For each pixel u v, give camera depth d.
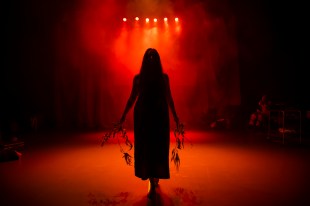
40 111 10.12
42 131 9.04
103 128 9.92
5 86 9.46
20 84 9.72
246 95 10.16
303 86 9.33
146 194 3.22
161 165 3.02
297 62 9.36
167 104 3.12
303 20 9.08
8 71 9.48
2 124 8.66
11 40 9.40
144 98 3.06
